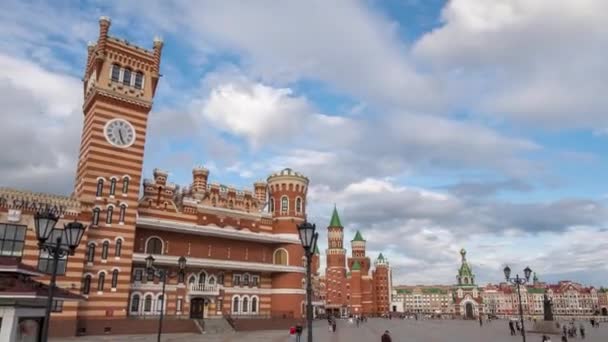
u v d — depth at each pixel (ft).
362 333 226.79
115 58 220.23
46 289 93.50
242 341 169.78
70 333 178.19
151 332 203.62
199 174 269.44
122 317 198.08
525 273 134.92
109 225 202.59
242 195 282.15
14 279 88.79
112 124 213.66
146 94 226.58
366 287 608.19
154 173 245.65
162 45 237.04
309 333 70.28
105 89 213.87
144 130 223.10
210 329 219.00
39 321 90.94
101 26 218.59
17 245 171.42
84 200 196.75
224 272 256.52
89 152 204.74
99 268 196.03
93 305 191.31
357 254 619.67
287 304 269.23
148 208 237.45
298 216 292.20
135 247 228.02
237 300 258.37
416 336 208.13
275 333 214.90
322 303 457.27
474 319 480.64
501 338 198.59
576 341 194.18
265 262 278.67
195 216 255.09
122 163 212.43
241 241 271.28
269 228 287.48
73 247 77.15
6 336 80.43
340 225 585.63
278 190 295.48
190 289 237.04
